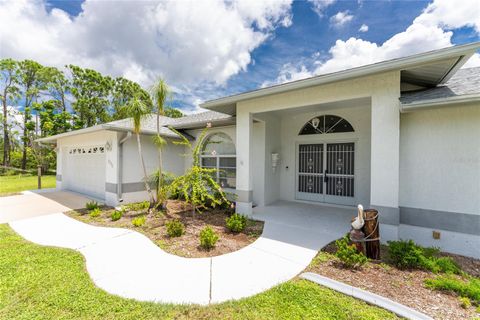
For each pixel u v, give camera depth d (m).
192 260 4.20
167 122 12.23
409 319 2.59
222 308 2.85
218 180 10.62
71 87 26.28
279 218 7.02
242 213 7.38
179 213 7.79
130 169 9.10
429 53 4.18
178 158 11.26
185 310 2.80
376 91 5.06
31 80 26.00
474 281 3.29
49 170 23.95
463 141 4.49
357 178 8.09
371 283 3.38
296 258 4.28
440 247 4.68
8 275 3.54
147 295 3.12
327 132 8.72
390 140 4.88
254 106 7.15
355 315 2.68
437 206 4.73
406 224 5.03
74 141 11.79
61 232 5.75
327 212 7.74
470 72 6.39
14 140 25.52
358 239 4.21
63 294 3.07
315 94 5.97
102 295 3.07
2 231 5.79
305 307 2.84
